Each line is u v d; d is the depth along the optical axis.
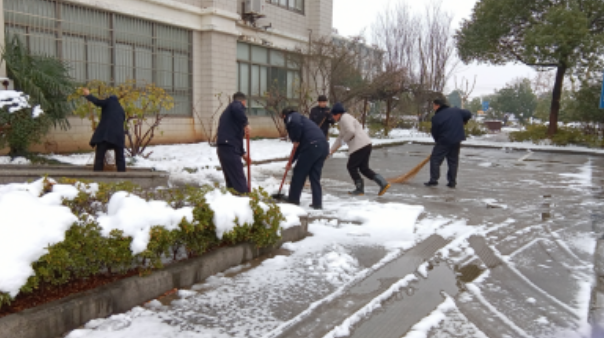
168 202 4.02
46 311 2.80
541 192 8.62
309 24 20.33
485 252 4.84
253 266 4.20
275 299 3.52
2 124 8.18
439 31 27.92
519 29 20.62
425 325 3.17
